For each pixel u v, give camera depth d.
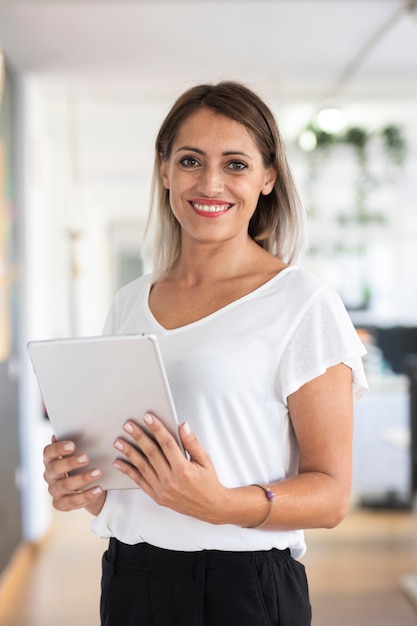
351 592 3.64
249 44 4.48
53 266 7.03
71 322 8.02
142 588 1.34
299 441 1.34
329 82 5.36
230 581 1.30
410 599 3.49
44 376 1.22
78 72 4.89
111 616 1.37
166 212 1.57
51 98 5.62
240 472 1.32
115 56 4.60
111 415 1.22
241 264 1.44
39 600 3.67
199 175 1.38
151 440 1.19
